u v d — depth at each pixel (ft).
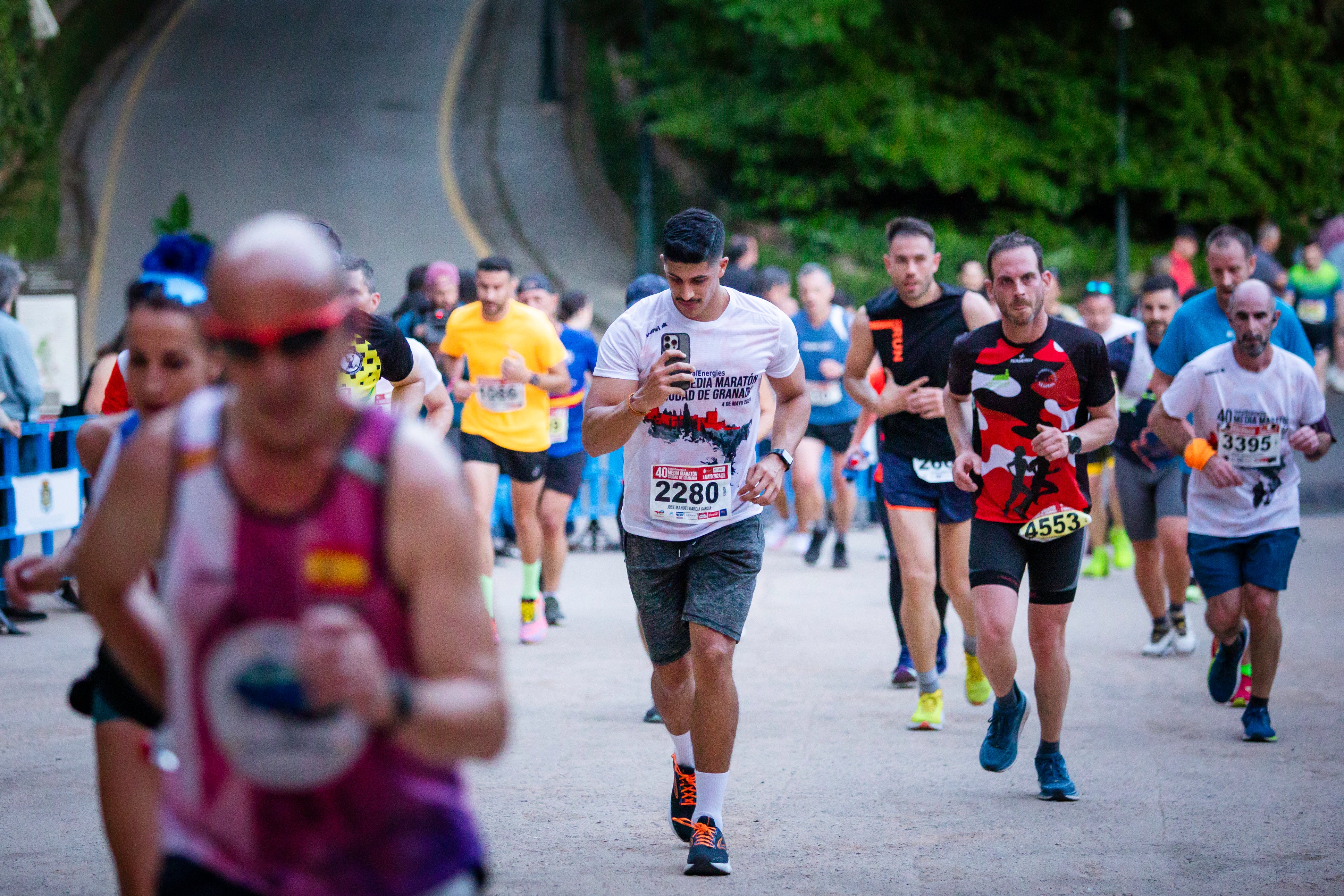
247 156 282.56
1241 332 60.18
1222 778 55.98
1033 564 53.31
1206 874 44.75
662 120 255.70
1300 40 266.98
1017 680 73.10
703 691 45.14
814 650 81.92
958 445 54.54
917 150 242.78
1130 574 109.09
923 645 63.72
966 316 63.93
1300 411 61.11
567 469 88.84
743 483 47.70
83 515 93.25
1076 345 51.88
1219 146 255.70
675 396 46.62
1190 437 62.75
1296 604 92.89
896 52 255.91
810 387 106.83
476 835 22.76
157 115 301.43
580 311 106.11
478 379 82.64
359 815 21.43
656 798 53.67
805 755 59.93
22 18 248.11
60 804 51.62
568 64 342.23
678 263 44.78
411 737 20.45
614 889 43.29
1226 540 62.59
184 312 30.50
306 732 20.66
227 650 20.71
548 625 89.56
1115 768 57.67
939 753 60.34
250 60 336.90
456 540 21.08
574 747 60.90
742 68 264.93
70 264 132.98
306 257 20.48
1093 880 44.19
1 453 87.56
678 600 48.01
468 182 279.49
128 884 30.76
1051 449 49.93
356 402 57.52
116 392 39.96
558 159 294.05
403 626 21.26
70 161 276.21
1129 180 245.86
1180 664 77.97
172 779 22.38
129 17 350.43
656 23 277.64
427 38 357.20
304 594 20.74
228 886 21.50
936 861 46.14
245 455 20.81
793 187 256.93
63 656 77.41
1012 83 254.27
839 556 109.29
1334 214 267.39
